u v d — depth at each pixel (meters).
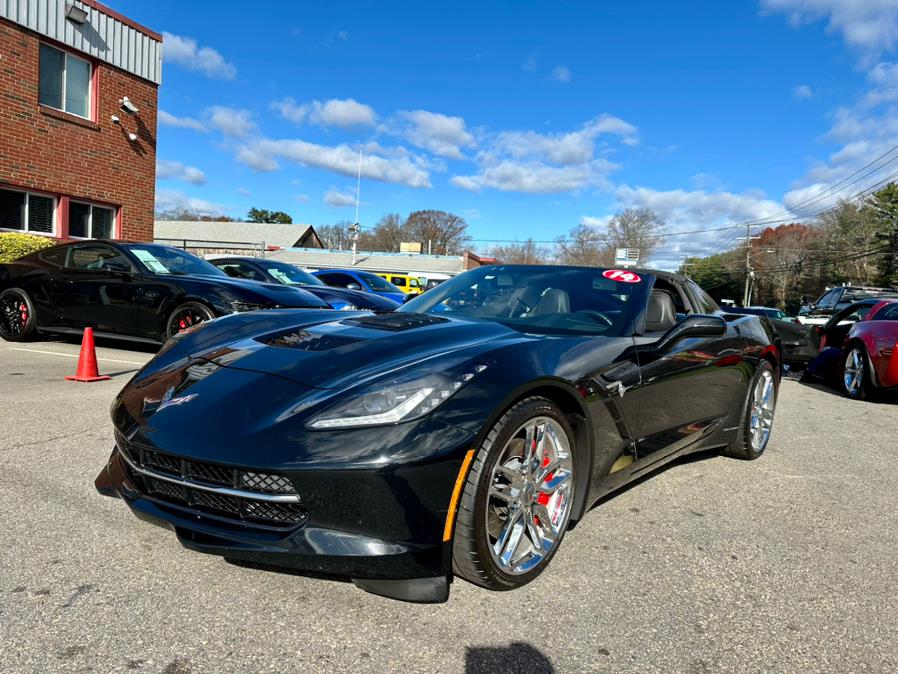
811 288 60.09
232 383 2.22
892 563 2.58
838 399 7.05
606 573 2.36
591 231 64.19
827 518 3.08
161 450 2.00
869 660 1.88
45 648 1.72
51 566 2.16
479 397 2.00
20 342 7.48
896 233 46.16
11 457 3.23
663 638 1.94
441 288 3.64
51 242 10.20
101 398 4.61
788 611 2.15
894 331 6.50
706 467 3.92
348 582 2.17
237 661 1.71
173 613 1.92
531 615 2.03
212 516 2.02
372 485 1.83
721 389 3.65
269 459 1.86
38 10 10.43
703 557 2.55
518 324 2.99
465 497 1.96
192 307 6.34
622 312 3.05
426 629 1.92
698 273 82.94
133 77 12.30
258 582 2.13
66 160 11.09
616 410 2.63
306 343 2.48
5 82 10.03
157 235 51.31
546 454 2.33
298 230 52.34
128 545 2.35
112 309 6.71
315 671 1.69
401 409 1.91
